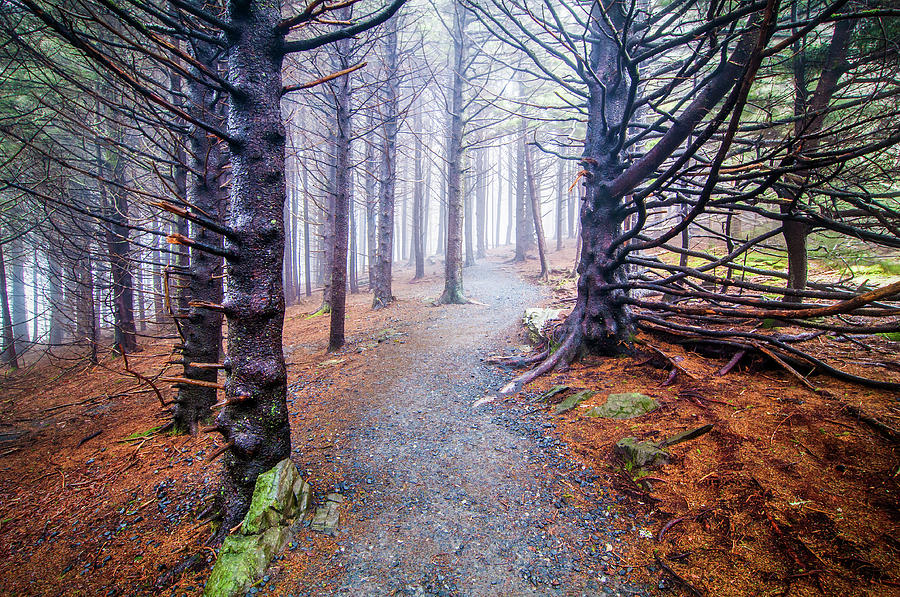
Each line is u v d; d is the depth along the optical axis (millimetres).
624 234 5727
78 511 4363
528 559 3154
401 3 3137
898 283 2891
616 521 3451
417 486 4152
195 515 4000
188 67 6207
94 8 5172
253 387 3439
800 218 4559
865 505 2883
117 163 8570
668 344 6418
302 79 11555
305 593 2852
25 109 8344
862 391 4145
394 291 20172
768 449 3637
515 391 6340
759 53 2654
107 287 6711
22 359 16578
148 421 6898
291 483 3553
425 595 2844
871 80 4699
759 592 2559
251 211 3340
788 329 6035
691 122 4855
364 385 7258
